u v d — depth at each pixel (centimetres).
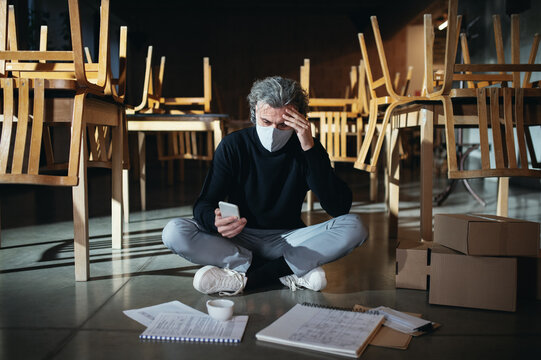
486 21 622
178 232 157
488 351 116
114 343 119
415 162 834
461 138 376
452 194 440
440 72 329
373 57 1034
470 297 148
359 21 1038
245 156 164
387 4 973
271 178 165
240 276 159
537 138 498
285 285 169
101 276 181
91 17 862
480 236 146
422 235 220
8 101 156
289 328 124
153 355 113
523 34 529
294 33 1041
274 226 171
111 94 188
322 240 158
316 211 349
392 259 209
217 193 165
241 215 171
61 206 368
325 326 126
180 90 1038
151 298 155
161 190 477
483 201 369
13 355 112
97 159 234
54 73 208
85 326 130
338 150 340
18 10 521
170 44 1027
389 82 224
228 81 1042
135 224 294
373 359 111
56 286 168
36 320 135
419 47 988
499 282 145
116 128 219
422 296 159
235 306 147
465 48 303
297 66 1045
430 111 215
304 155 167
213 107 1038
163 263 201
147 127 274
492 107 192
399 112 252
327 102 412
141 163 349
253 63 1041
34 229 275
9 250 223
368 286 169
